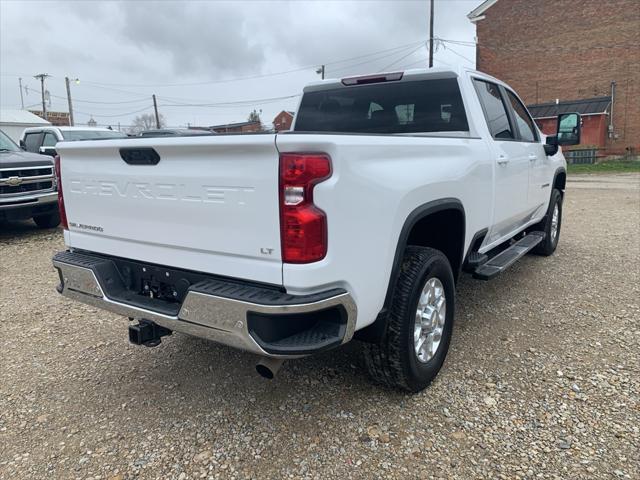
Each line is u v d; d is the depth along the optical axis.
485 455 2.59
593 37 29.95
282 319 2.31
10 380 3.51
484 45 33.28
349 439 2.75
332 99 4.56
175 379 3.46
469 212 3.57
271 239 2.30
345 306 2.41
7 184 8.12
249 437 2.79
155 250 2.82
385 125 4.33
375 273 2.59
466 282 5.41
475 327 4.18
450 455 2.60
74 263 3.14
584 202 12.49
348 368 3.52
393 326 2.87
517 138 4.81
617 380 3.28
